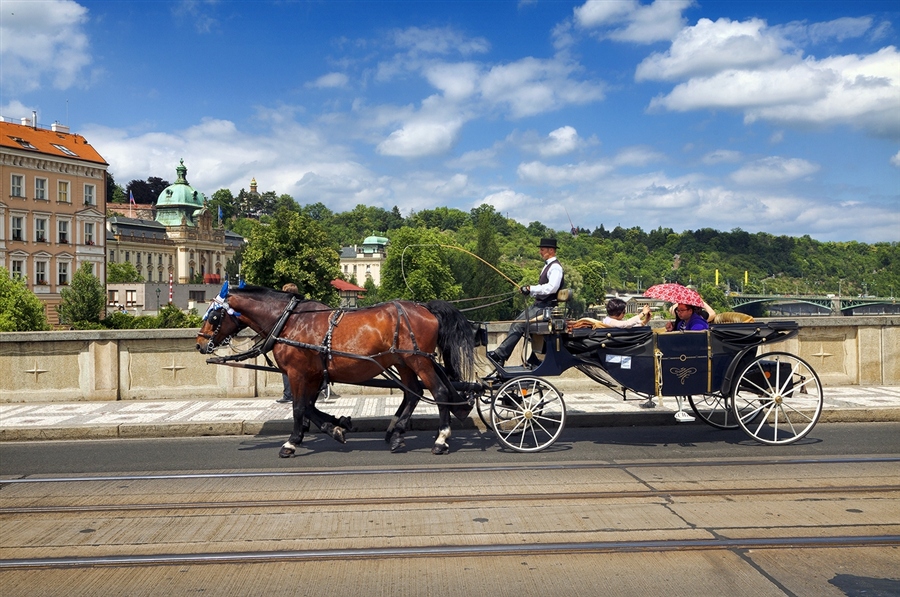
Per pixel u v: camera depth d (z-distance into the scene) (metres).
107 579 5.98
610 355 10.25
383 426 12.29
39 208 84.88
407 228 99.31
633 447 10.45
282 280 79.31
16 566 6.26
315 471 9.30
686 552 6.34
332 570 6.07
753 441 10.73
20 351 14.96
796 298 150.00
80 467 9.81
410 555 6.33
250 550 6.50
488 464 9.53
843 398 13.59
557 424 12.05
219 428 12.16
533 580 5.80
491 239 117.56
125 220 145.38
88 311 75.94
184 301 98.75
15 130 85.00
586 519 7.19
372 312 10.36
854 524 6.95
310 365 10.35
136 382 15.21
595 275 143.12
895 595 5.46
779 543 6.48
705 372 10.27
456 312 10.51
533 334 10.55
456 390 10.34
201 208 162.00
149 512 7.68
